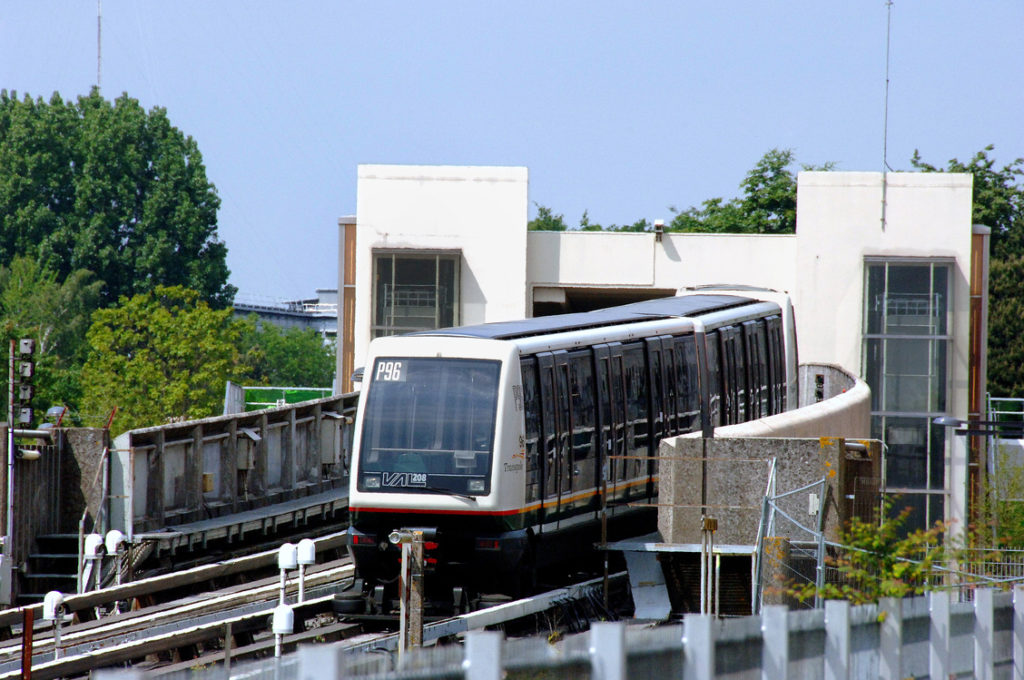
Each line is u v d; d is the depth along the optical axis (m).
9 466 76.50
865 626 34.44
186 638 56.38
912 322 141.88
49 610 56.44
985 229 145.00
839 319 142.38
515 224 144.38
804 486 59.94
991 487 129.25
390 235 145.88
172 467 85.06
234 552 85.75
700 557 63.16
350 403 114.00
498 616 58.88
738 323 94.31
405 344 63.69
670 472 63.22
